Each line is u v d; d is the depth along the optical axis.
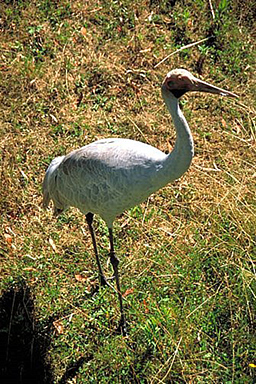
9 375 7.41
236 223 8.64
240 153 10.16
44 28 11.77
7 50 11.41
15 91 10.75
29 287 8.27
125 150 7.09
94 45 11.66
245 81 11.48
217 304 7.83
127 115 10.66
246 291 7.76
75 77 11.13
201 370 7.20
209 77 11.45
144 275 8.36
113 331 7.82
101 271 8.25
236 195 9.02
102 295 8.20
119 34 11.95
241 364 7.26
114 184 7.13
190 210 9.19
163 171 6.82
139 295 8.12
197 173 9.72
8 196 9.28
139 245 8.80
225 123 10.66
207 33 12.13
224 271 8.18
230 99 10.99
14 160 9.79
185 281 8.15
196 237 8.72
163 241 8.77
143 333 7.64
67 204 8.05
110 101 10.86
